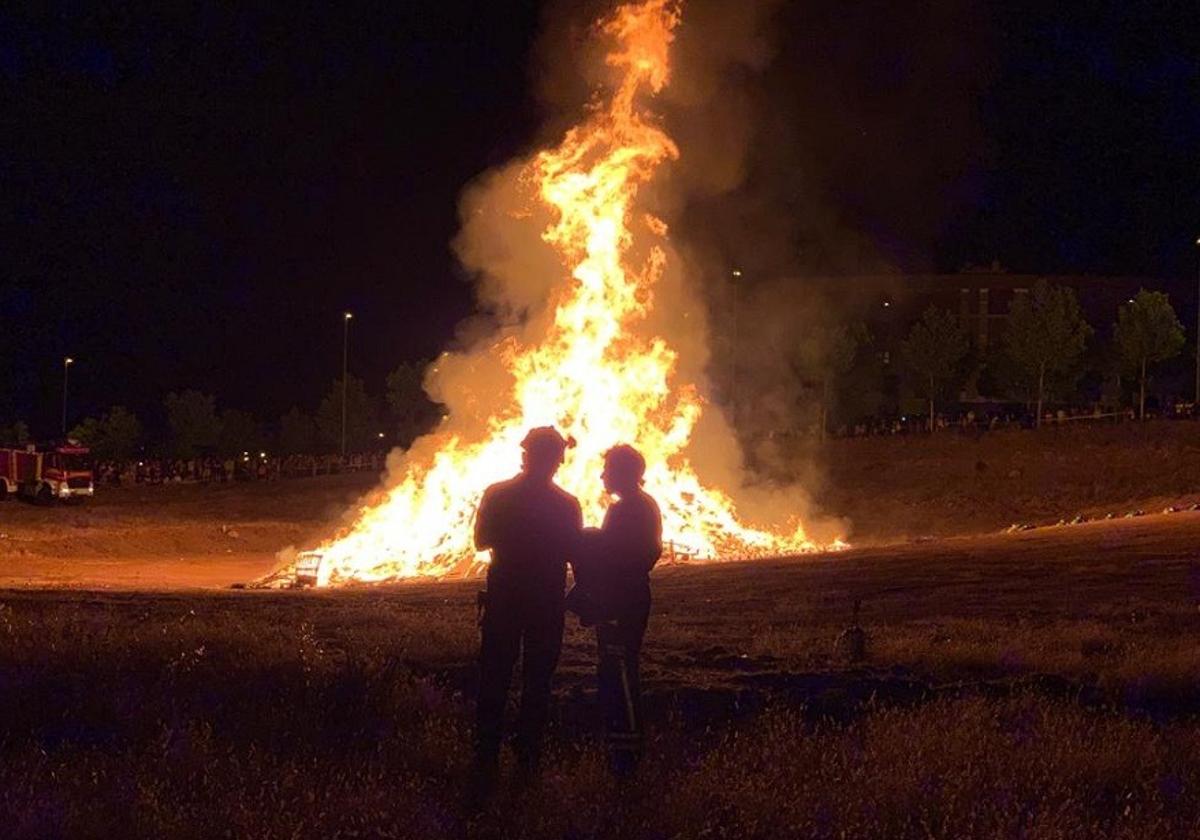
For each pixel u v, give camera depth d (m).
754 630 17.39
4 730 8.98
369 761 8.21
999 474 53.38
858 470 57.22
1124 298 94.38
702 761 8.17
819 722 9.85
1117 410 67.75
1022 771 8.06
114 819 6.87
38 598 22.33
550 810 7.24
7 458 59.06
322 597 24.53
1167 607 19.42
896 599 22.11
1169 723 10.14
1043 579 23.89
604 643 8.34
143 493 63.88
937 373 66.44
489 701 8.04
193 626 14.03
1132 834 6.89
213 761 7.96
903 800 7.41
